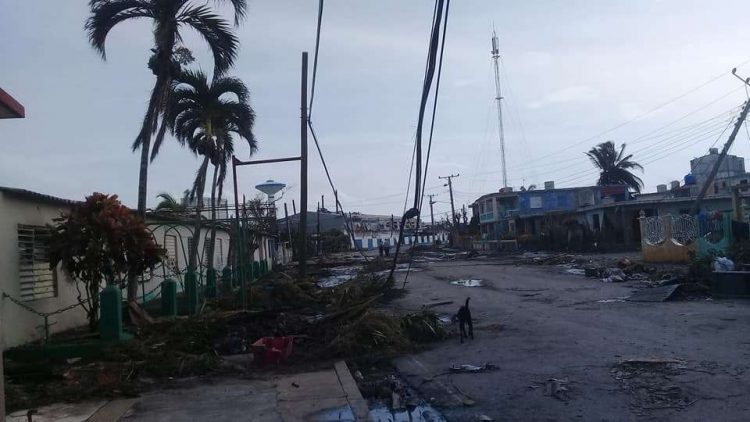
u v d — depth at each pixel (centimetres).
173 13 1764
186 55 1838
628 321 1357
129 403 879
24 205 1278
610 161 7856
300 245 2256
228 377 1028
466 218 9550
